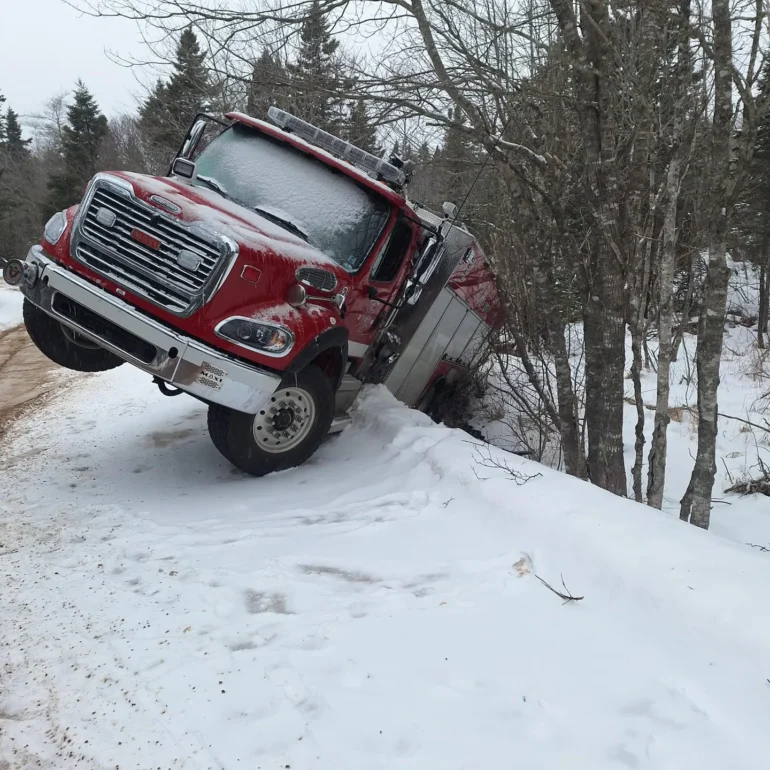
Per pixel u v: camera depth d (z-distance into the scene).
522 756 2.39
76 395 8.66
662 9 4.93
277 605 3.44
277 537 4.34
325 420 5.72
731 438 9.38
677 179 5.60
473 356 8.91
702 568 3.37
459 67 5.69
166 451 6.20
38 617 3.24
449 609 3.42
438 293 7.41
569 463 6.25
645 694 2.76
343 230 6.05
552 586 3.63
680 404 10.74
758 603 3.03
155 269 4.69
